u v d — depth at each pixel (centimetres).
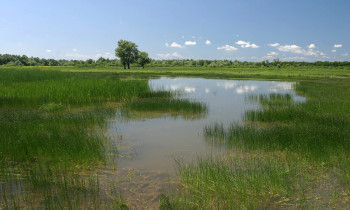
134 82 2012
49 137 723
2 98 1384
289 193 467
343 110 1163
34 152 636
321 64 9669
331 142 686
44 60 10956
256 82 3275
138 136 862
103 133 886
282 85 2819
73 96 1485
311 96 1722
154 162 632
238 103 1577
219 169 541
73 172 559
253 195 463
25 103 1320
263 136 764
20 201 438
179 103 1395
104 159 624
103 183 516
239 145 736
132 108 1324
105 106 1403
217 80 3647
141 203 443
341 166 566
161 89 2352
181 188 495
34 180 494
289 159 627
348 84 2544
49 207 405
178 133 899
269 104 1456
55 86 1697
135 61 7925
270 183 492
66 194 448
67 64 10869
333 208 423
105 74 4469
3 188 481
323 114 1066
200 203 437
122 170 583
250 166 586
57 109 1244
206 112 1288
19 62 9675
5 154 619
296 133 770
